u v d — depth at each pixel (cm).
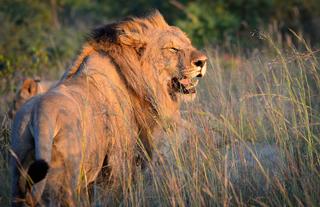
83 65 1051
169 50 1135
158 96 1112
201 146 1091
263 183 1029
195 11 2831
